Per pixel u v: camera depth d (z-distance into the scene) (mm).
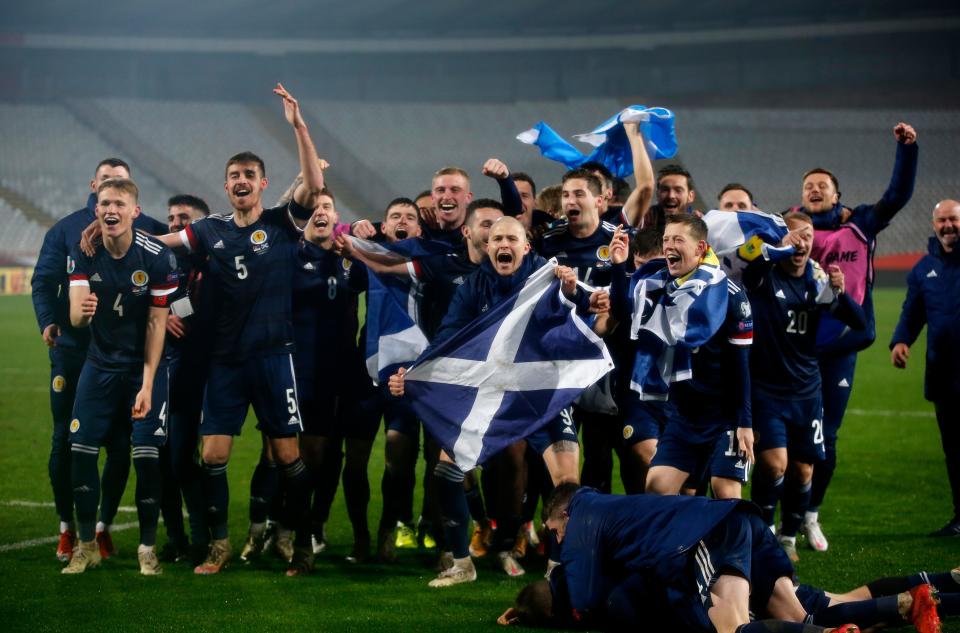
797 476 5945
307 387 6180
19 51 44781
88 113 43844
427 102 46906
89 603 5102
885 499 7902
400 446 6082
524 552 6246
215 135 44031
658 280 5152
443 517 5609
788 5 43781
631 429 5684
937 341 6934
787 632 3881
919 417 12172
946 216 6953
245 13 45000
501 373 5445
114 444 6082
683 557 4090
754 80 45906
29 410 12578
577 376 5355
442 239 6418
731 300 4984
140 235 5715
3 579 5570
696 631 4074
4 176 40375
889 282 36344
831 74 45156
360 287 6371
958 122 43000
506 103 46188
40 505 7566
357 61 47062
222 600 5188
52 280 6164
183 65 46375
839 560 6004
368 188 42906
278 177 42344
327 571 5898
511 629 4656
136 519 7250
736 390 5020
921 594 4117
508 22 45844
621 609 4238
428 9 45281
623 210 6438
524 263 5613
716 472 5055
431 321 6238
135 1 44188
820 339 6574
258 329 5852
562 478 5371
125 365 5773
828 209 7004
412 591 5406
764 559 4242
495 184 42781
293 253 5969
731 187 6664
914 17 42469
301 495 5809
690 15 44719
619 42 45656
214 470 5848
